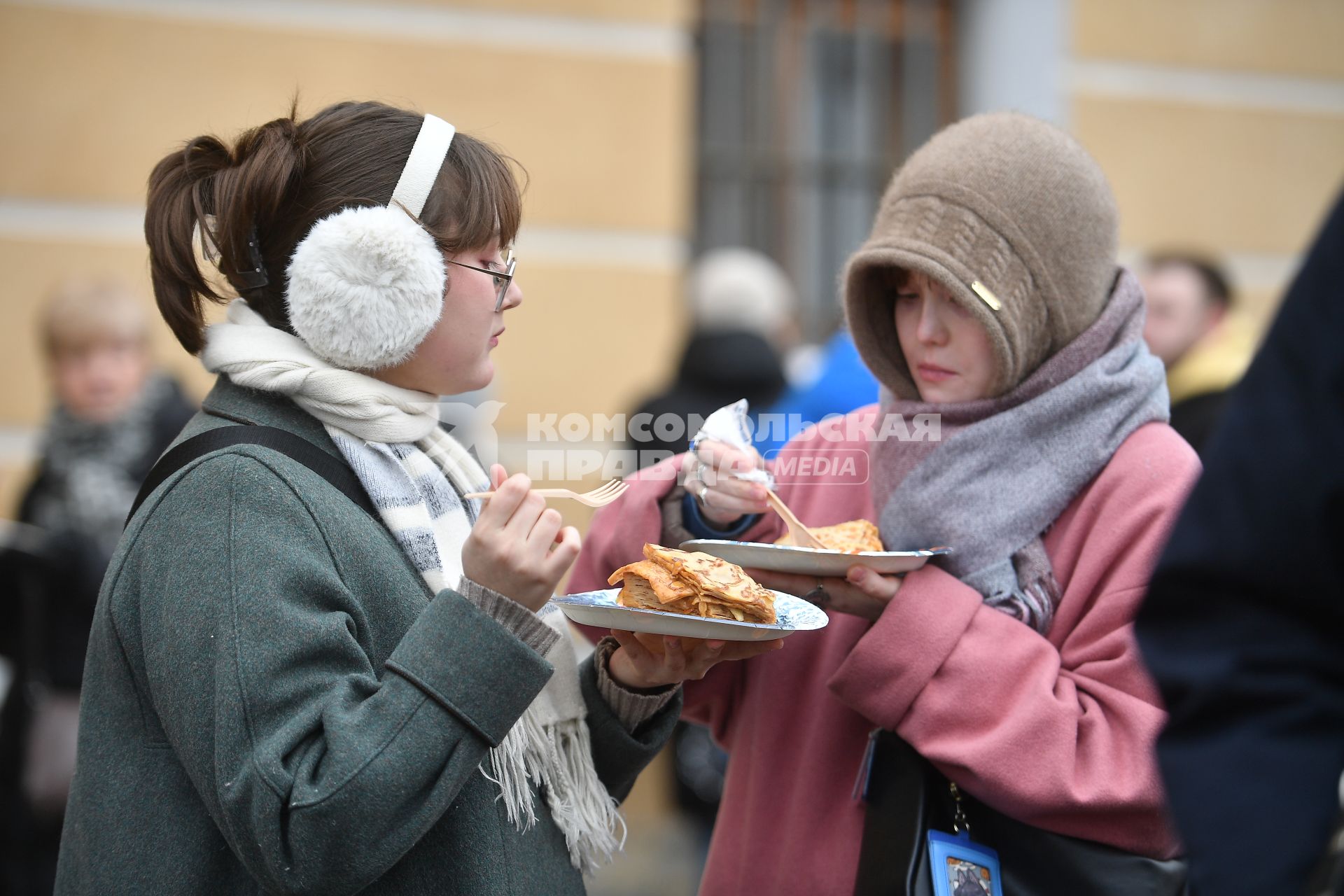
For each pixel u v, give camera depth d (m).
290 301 2.18
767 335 5.93
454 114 6.58
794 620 2.27
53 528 4.51
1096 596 2.47
